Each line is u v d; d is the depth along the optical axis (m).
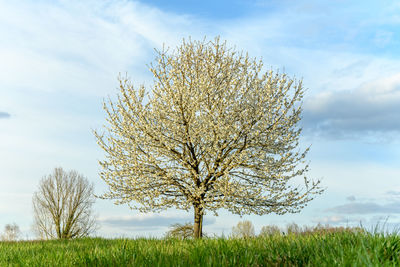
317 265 3.26
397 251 3.59
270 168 11.22
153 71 11.31
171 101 11.27
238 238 5.46
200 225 11.34
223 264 3.48
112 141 11.42
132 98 11.42
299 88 11.22
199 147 11.62
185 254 4.36
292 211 11.21
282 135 11.40
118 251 4.79
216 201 11.10
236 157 10.90
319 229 5.66
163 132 11.52
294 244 4.24
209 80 11.09
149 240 7.05
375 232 4.14
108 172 11.27
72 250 6.50
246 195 10.94
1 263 5.63
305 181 11.18
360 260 2.97
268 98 10.96
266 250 4.09
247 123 10.80
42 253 6.42
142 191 11.17
